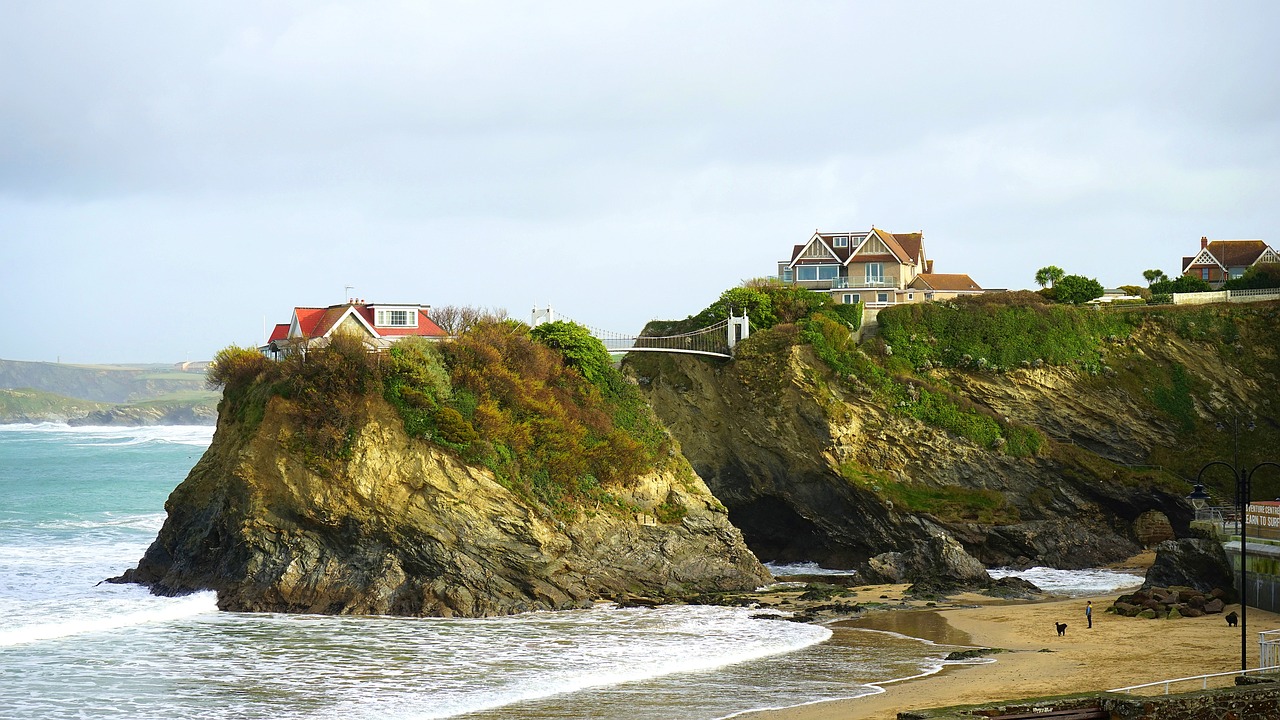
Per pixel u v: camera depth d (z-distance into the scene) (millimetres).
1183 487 85000
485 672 47469
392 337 75062
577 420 72500
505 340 72125
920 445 85875
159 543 68500
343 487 62000
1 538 87125
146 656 49938
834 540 85625
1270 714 36781
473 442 64125
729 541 72750
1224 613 58938
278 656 50125
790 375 87000
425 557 61719
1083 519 85562
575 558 65875
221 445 67062
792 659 50062
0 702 42625
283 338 80062
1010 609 62969
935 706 40719
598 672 47531
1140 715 35344
